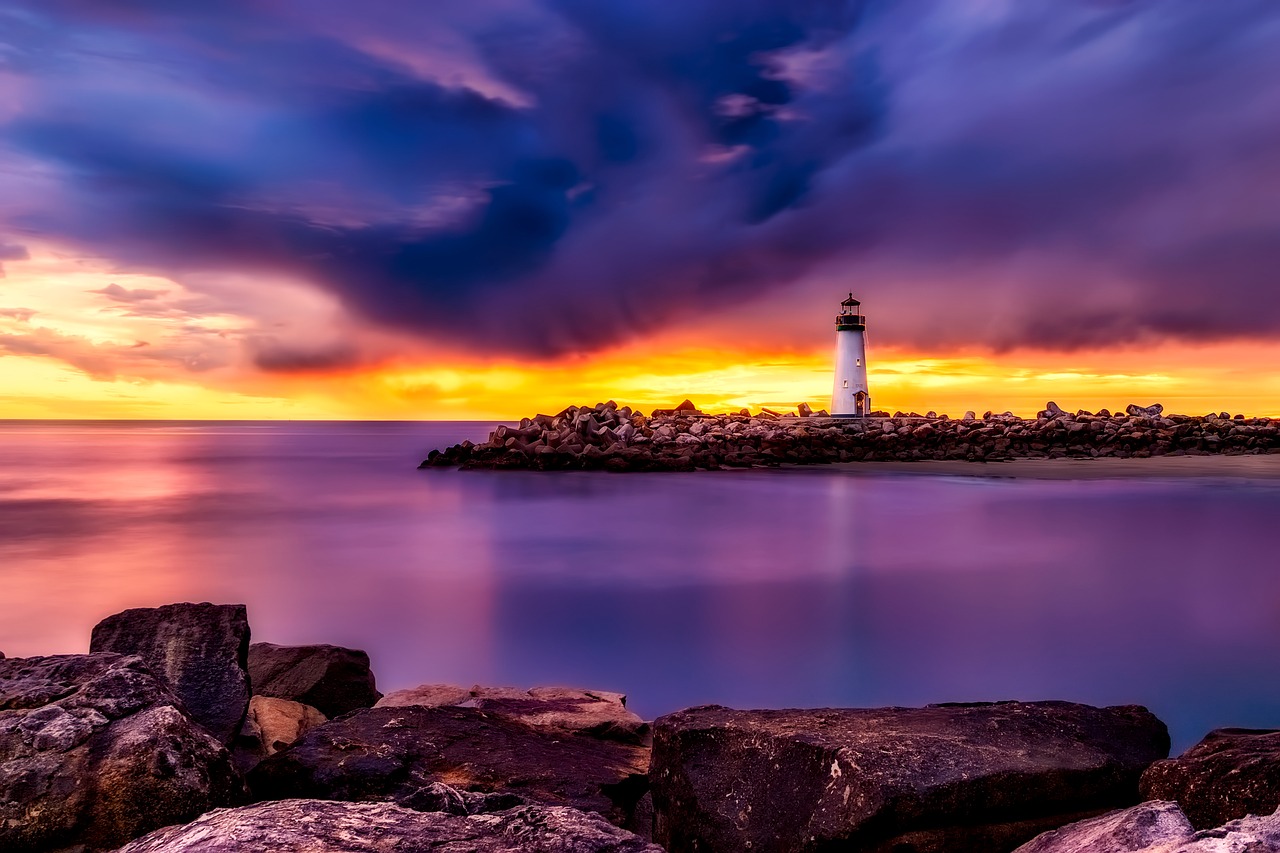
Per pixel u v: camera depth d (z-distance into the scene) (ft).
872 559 86.07
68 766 15.81
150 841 12.33
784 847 17.84
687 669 51.72
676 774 20.48
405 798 14.90
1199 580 75.97
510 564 83.82
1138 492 148.87
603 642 56.70
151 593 70.38
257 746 24.54
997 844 17.48
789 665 52.29
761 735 20.02
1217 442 245.45
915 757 18.35
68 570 80.07
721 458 202.69
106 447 340.18
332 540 98.43
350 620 62.34
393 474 192.75
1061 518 116.06
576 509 127.65
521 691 33.53
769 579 76.64
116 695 17.72
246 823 11.91
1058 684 49.01
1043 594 70.64
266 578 76.84
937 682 49.42
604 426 214.90
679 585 74.08
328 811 12.57
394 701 32.24
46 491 155.33
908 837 17.31
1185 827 13.10
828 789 18.13
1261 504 131.54
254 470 208.64
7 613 62.90
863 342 272.92
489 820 12.93
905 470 194.70
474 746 23.53
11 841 14.99
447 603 67.51
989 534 101.71
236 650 25.86
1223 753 17.71
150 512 123.44
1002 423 251.60
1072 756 19.25
